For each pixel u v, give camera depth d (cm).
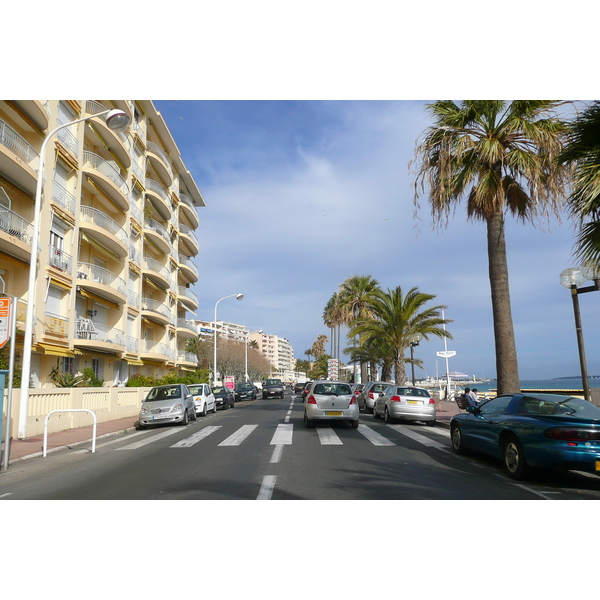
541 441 731
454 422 1066
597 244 785
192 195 5091
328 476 780
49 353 2098
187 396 1892
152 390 1880
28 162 2002
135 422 1906
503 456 831
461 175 1420
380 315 2936
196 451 1083
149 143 3600
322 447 1118
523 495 670
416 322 2859
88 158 2583
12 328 977
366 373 4588
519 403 856
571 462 696
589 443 695
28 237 1995
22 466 980
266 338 19112
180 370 4775
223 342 7200
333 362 5103
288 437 1309
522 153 1352
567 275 1323
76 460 1034
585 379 1290
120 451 1145
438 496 654
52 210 2191
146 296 3703
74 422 1678
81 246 2639
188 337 4950
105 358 2789
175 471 845
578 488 728
